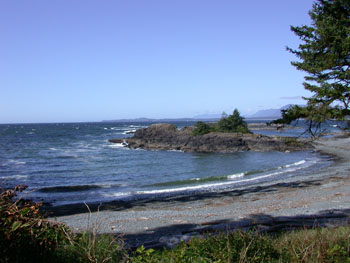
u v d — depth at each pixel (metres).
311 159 37.34
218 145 49.50
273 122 9.46
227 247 5.21
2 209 4.04
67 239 4.77
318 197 15.95
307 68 9.29
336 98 8.50
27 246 4.11
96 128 151.50
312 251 5.27
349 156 38.28
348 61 8.77
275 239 6.77
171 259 4.97
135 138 61.22
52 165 35.12
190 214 13.41
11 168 32.97
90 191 21.19
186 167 32.69
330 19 8.96
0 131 116.69
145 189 21.56
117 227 11.36
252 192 18.72
